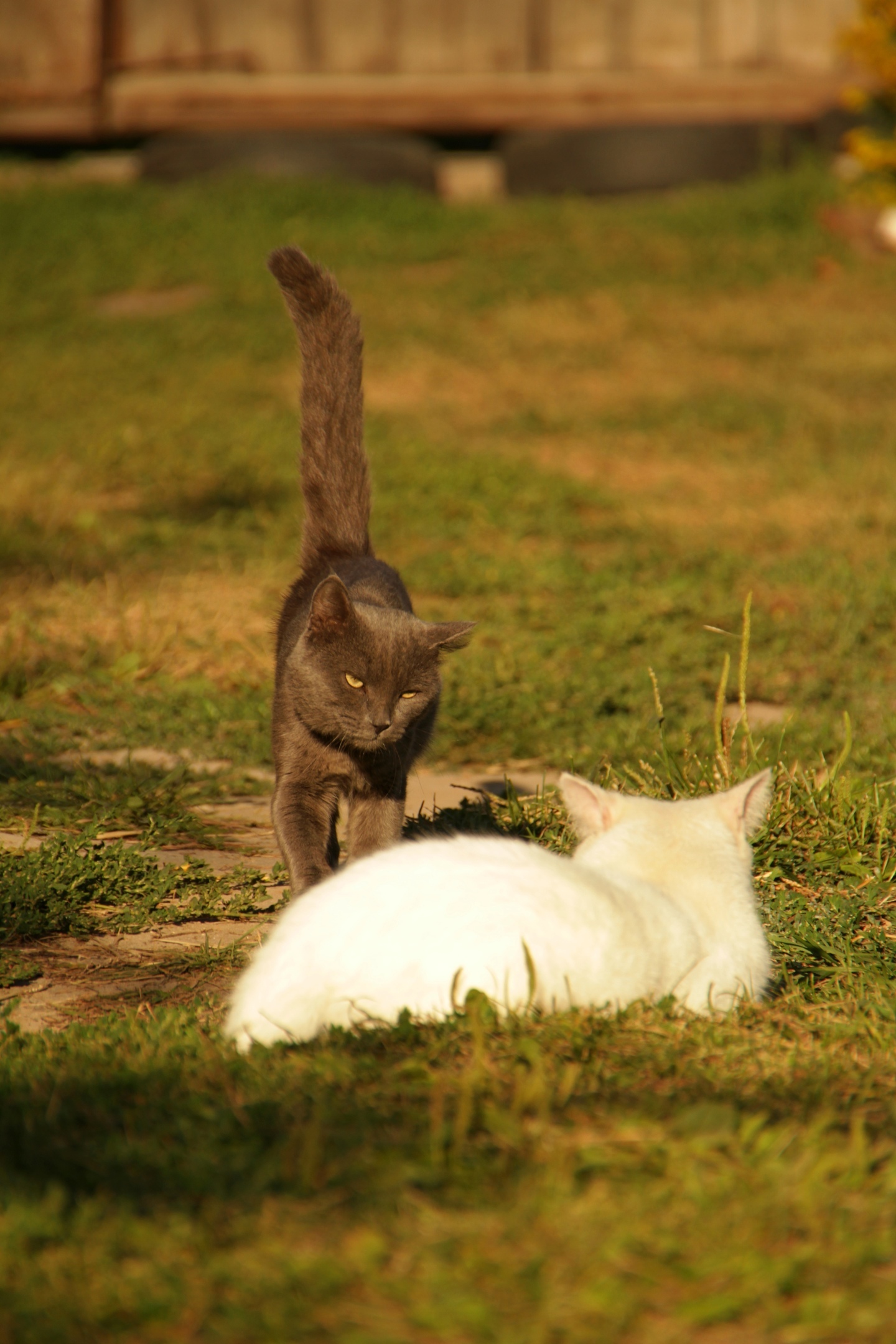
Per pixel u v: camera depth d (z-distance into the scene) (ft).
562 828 30.17
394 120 131.64
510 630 47.75
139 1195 13.79
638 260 107.76
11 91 129.39
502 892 17.53
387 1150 14.20
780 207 112.78
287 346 94.02
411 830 29.99
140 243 110.83
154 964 23.75
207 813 33.09
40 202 118.21
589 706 40.04
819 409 79.87
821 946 23.03
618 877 19.11
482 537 60.80
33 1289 12.17
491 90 130.93
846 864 27.68
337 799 28.76
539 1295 12.08
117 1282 12.25
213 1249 12.67
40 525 57.88
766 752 34.99
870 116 121.29
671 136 122.62
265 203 117.08
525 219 116.16
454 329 96.84
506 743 37.99
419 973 17.22
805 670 44.29
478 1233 12.84
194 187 121.90
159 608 49.01
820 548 57.31
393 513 63.21
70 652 44.83
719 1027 18.29
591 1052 16.72
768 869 27.63
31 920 24.84
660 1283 12.39
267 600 50.98
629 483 70.23
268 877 28.40
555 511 64.03
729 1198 13.52
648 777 32.68
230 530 60.18
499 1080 15.98
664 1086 16.42
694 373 89.04
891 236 107.86
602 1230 12.90
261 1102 15.40
